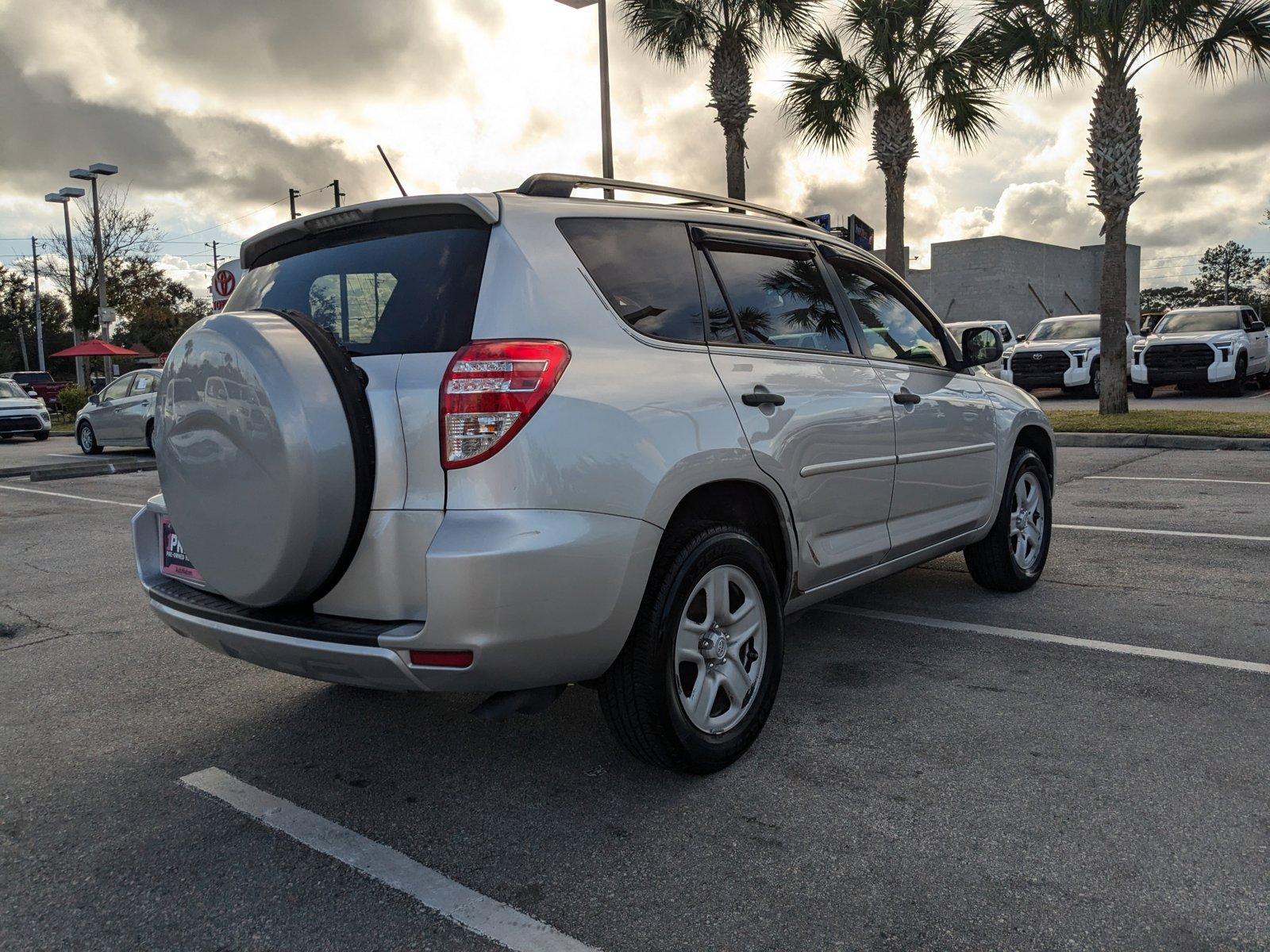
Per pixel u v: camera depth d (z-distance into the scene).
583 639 2.60
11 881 2.52
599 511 2.60
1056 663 3.97
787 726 3.40
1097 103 13.97
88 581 6.33
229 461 2.62
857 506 3.72
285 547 2.51
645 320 2.98
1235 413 13.71
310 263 3.08
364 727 3.56
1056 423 13.49
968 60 15.16
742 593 3.14
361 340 2.77
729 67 15.35
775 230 3.74
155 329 47.72
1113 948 2.11
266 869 2.56
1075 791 2.83
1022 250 34.12
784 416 3.29
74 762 3.30
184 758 3.32
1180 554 5.84
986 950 2.12
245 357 2.53
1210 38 12.55
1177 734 3.22
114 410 16.77
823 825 2.69
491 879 2.47
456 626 2.43
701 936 2.20
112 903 2.41
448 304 2.65
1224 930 2.16
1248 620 4.46
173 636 4.91
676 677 2.85
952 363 4.71
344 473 2.50
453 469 2.48
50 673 4.32
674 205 3.36
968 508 4.61
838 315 3.90
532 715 3.61
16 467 13.93
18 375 44.34
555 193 2.98
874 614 4.79
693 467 2.87
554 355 2.59
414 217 2.90
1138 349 19.11
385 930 2.26
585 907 2.33
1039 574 5.27
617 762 3.18
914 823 2.68
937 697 3.64
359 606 2.62
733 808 2.81
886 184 16.52
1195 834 2.57
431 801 2.93
